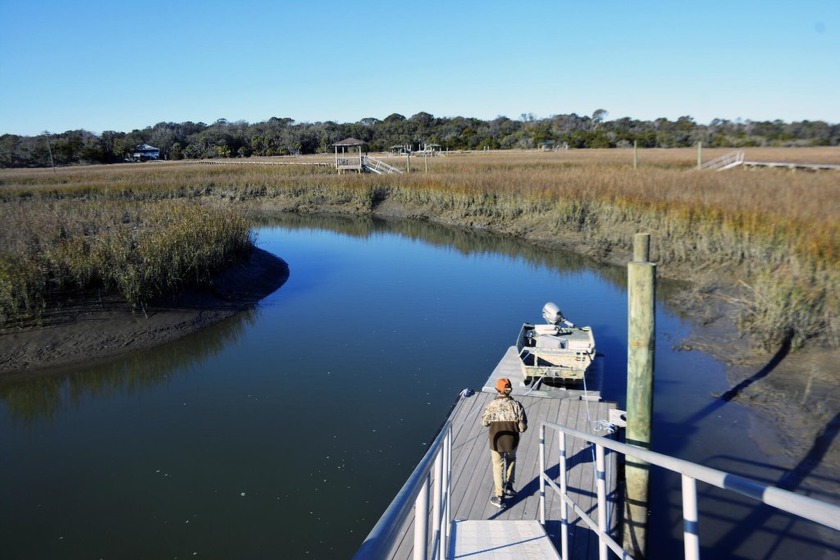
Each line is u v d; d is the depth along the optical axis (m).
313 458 8.09
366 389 10.24
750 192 21.25
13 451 8.61
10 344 12.01
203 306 14.85
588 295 16.17
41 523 6.88
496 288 17.09
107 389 10.84
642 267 4.76
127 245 15.22
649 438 4.99
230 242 18.06
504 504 5.89
